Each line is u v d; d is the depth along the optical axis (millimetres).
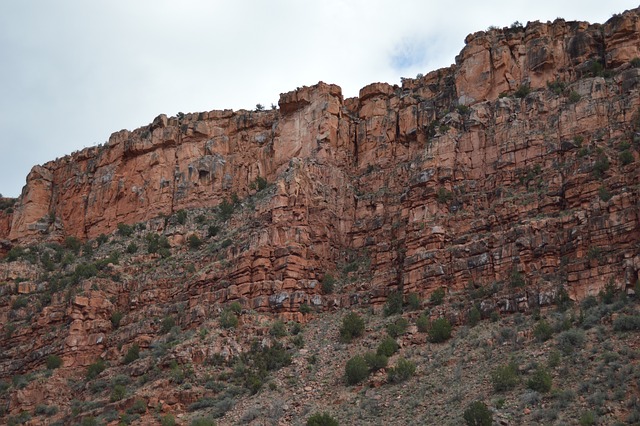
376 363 74688
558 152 86875
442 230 86375
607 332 67312
